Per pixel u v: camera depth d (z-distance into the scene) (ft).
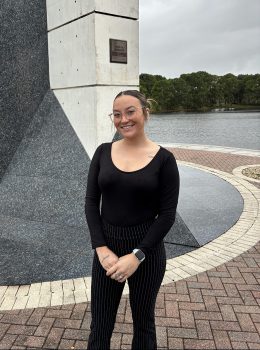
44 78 18.81
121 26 15.84
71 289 11.95
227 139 66.33
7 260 13.67
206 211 19.84
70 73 17.06
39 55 18.66
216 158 40.88
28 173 18.43
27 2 18.29
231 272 13.41
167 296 11.73
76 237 15.30
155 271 6.82
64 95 17.83
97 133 15.97
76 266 13.32
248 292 12.01
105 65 15.64
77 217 16.25
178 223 16.05
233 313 10.82
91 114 16.11
